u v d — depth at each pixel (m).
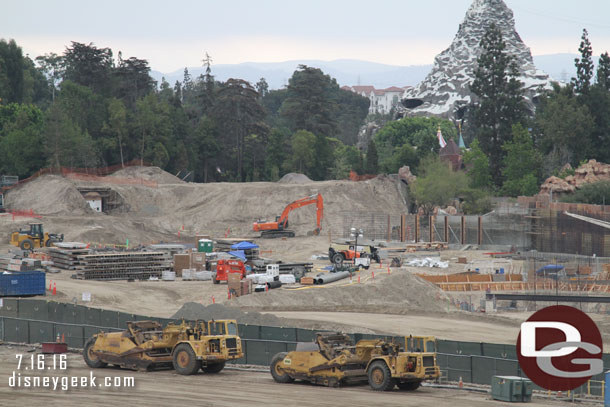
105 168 148.88
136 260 80.88
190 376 33.91
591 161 137.25
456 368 34.72
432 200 137.38
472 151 155.50
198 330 35.19
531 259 89.25
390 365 30.47
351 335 37.56
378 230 124.50
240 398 28.44
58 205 119.12
